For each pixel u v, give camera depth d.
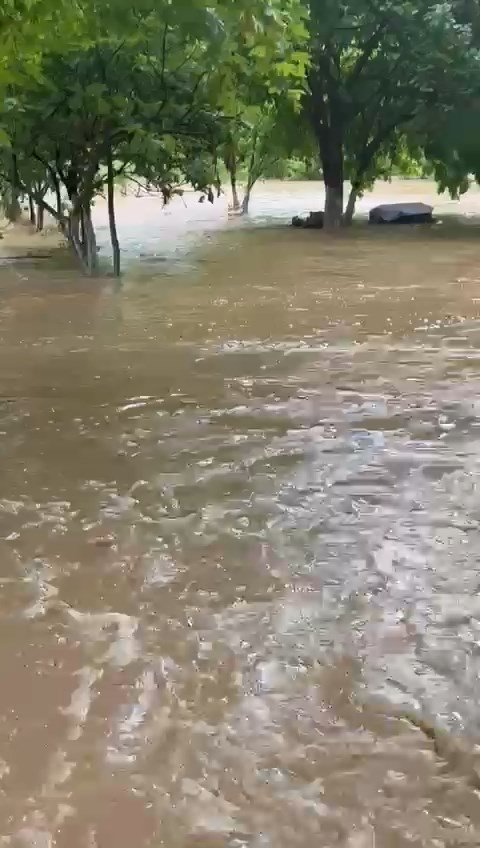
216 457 4.83
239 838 2.24
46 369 6.70
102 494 4.35
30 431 5.28
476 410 5.61
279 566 3.63
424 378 6.38
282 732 2.62
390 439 5.09
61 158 11.67
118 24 7.89
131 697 2.79
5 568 3.63
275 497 4.30
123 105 10.68
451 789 2.38
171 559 3.70
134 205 24.89
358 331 8.00
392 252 14.19
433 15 17.38
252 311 8.99
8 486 4.46
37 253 14.23
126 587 3.47
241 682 2.86
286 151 20.22
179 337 7.79
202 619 3.24
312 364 6.81
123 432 5.24
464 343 7.50
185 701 2.77
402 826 2.27
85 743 2.58
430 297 9.77
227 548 3.79
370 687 2.83
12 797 2.37
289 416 5.52
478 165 19.66
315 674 2.90
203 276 11.58
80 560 3.70
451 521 4.02
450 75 17.75
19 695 2.80
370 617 3.24
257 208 24.09
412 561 3.66
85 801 2.36
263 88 13.07
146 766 2.48
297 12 8.42
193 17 7.45
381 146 20.86
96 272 11.97
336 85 18.28
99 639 3.12
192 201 26.23
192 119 11.22
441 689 2.81
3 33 7.25
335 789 2.39
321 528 3.96
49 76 10.72
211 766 2.48
